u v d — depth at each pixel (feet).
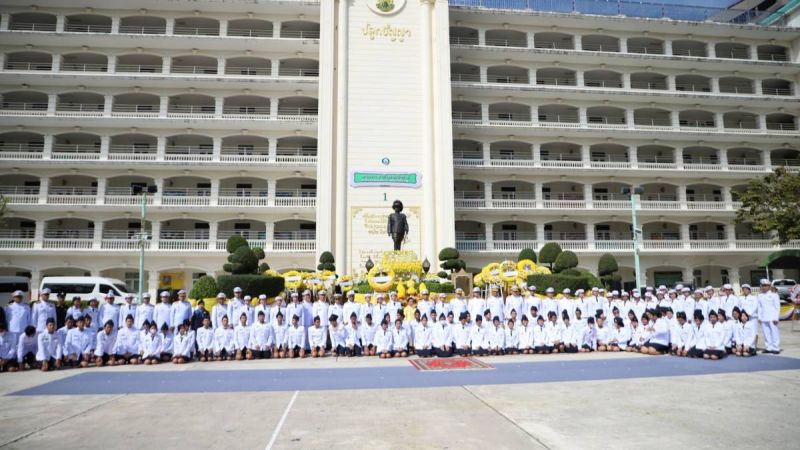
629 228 144.46
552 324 54.19
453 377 39.06
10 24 128.57
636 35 146.00
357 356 53.06
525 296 65.72
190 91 128.98
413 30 124.26
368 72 121.29
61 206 122.83
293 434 23.61
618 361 46.83
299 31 137.28
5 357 45.14
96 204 123.75
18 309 47.37
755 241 138.82
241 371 43.45
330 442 22.30
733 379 36.83
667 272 146.10
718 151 145.07
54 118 123.75
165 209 125.29
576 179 138.82
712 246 138.10
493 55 137.28
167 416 27.40
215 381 38.42
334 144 118.32
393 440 22.49
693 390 32.89
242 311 55.47
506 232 141.18
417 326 52.44
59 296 57.62
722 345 47.21
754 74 148.77
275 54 132.77
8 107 129.49
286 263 126.31
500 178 136.15
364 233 115.34
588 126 138.72
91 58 131.03
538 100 138.82
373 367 44.96
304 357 52.65
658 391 32.65
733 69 147.02
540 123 137.49
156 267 124.98
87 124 125.80
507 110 143.33
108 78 125.08
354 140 118.42
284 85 129.18
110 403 30.96
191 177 131.44
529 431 23.67
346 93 119.75
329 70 120.06
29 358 46.98
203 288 69.56
